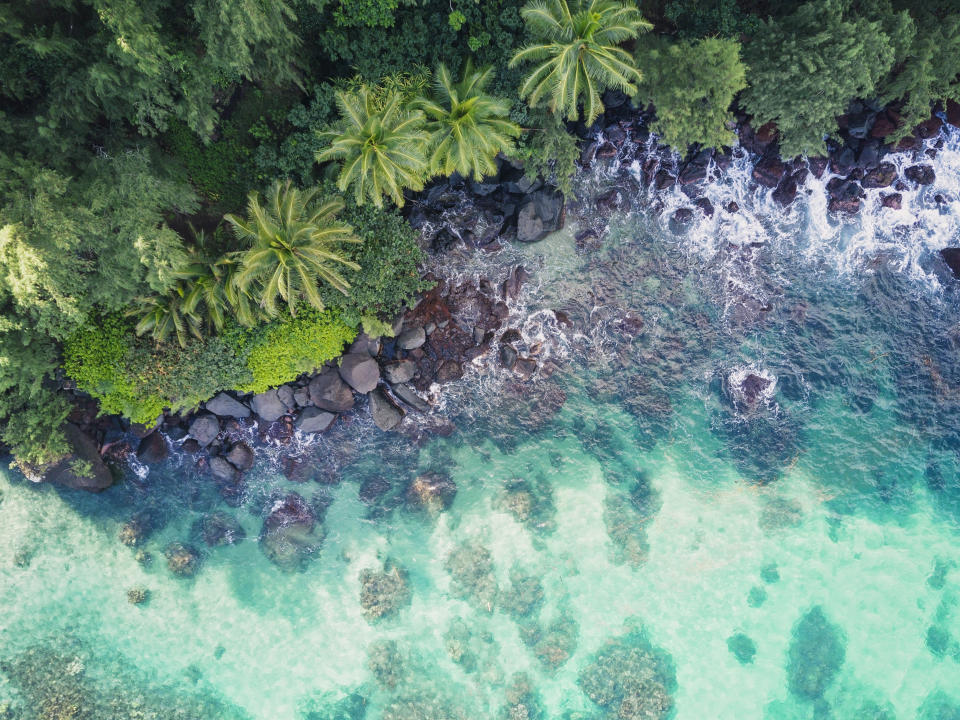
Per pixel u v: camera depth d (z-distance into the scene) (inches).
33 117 675.4
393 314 863.7
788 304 938.7
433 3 759.1
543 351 927.7
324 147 794.2
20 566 899.4
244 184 824.3
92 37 647.1
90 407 858.1
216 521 923.4
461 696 937.5
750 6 823.7
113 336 784.9
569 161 810.8
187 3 650.2
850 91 735.1
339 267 801.6
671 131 775.7
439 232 899.4
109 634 915.4
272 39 666.2
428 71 761.0
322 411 884.6
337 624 938.7
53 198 642.8
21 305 656.4
